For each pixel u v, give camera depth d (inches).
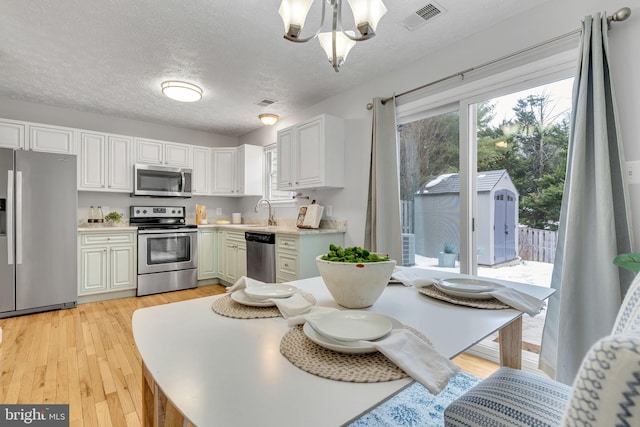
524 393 38.5
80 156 149.7
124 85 128.6
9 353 91.3
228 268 170.9
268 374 25.1
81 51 101.7
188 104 151.2
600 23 67.9
